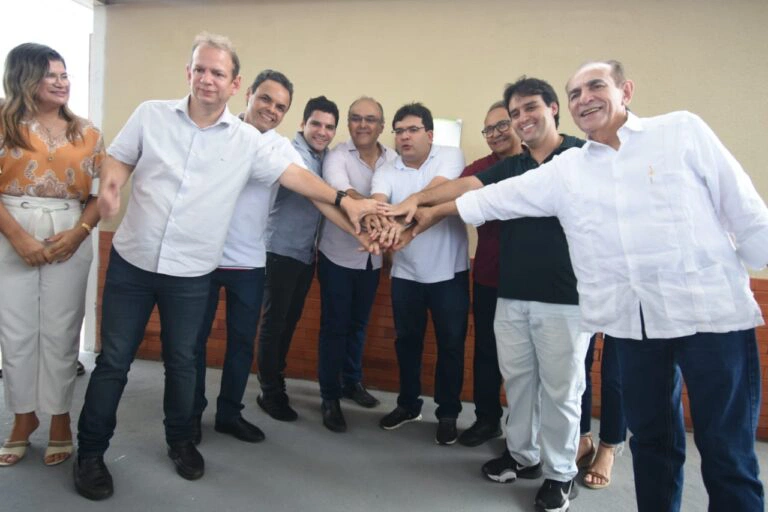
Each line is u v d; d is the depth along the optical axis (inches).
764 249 53.4
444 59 119.6
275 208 101.4
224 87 70.6
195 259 74.7
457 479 84.7
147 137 72.1
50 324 79.6
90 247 84.0
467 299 95.8
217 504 73.5
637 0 109.9
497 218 74.2
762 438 107.4
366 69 123.5
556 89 114.4
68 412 83.0
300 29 126.2
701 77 108.2
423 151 92.9
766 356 106.2
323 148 105.0
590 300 61.8
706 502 80.7
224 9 129.6
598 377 115.0
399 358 101.6
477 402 98.0
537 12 114.4
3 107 75.0
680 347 56.7
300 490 78.6
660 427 60.2
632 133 57.5
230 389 92.7
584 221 61.4
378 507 75.6
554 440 75.7
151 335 136.3
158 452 87.0
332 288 100.2
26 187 76.8
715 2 106.6
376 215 80.7
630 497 82.5
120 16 135.4
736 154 107.5
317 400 116.3
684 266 54.1
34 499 71.7
